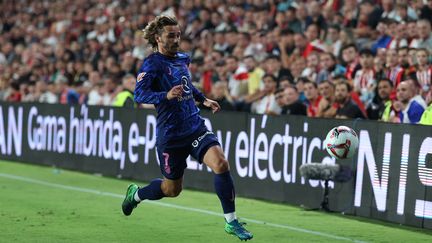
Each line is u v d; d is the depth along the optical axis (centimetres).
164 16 1952
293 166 2884
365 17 3872
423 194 2391
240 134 3139
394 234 2298
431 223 2366
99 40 5653
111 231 2283
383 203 2531
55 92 4856
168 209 2755
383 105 3088
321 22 4116
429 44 3456
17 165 4334
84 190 3288
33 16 6662
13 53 6231
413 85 2888
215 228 2362
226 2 4881
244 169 3120
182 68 1972
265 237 2220
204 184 3303
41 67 5356
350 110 3048
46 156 4284
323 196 2755
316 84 3322
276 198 2964
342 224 2469
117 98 3919
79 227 2341
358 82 3391
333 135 2500
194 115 1959
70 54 5375
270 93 3566
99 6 6162
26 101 4597
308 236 2244
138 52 4812
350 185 2659
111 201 2950
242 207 2833
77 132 4059
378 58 3350
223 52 4281
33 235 2186
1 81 5534
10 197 3019
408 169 2444
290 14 4259
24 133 4450
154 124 3525
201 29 4750
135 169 3662
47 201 2920
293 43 4009
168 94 1830
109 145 3838
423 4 3691
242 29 4584
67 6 6488
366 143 2598
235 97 3819
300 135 2856
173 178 2005
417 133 2412
